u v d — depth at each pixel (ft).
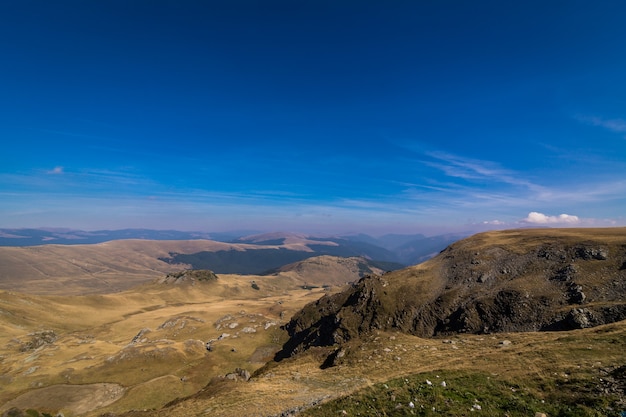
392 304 417.28
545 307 300.20
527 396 91.50
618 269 312.29
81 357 474.49
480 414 83.76
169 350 471.62
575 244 385.70
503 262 415.64
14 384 379.35
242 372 247.09
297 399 138.21
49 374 400.88
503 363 126.00
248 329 636.48
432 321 365.61
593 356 116.37
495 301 336.08
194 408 151.33
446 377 115.34
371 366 183.42
